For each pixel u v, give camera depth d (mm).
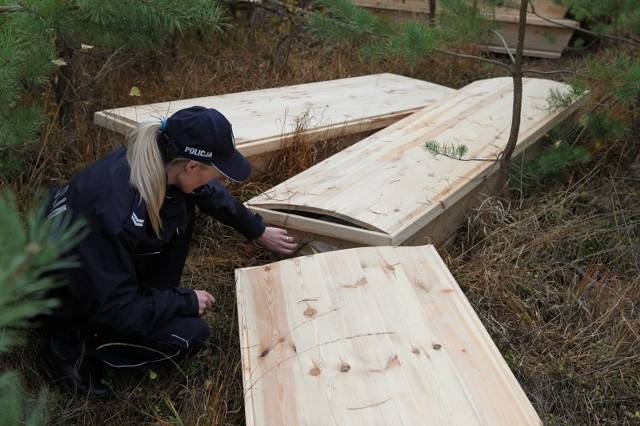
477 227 3430
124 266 2271
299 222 2975
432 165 3447
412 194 3137
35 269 1026
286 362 2238
